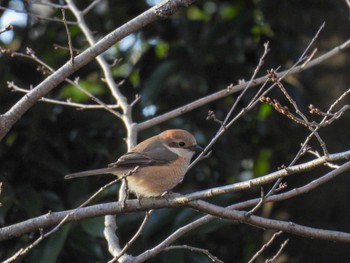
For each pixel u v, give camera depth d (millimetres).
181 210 10500
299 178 12164
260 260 12188
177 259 10570
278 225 6969
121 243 10555
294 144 12414
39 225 6871
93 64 12555
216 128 12133
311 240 11930
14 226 6840
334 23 12312
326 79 12219
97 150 11164
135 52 12898
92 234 9828
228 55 12078
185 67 12164
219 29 12156
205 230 10406
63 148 11547
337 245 11812
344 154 6309
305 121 6441
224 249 12180
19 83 11461
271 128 12359
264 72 12227
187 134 8930
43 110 11305
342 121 11977
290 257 12008
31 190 10664
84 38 12391
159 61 12570
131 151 8656
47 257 9758
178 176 8750
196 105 9117
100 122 11547
